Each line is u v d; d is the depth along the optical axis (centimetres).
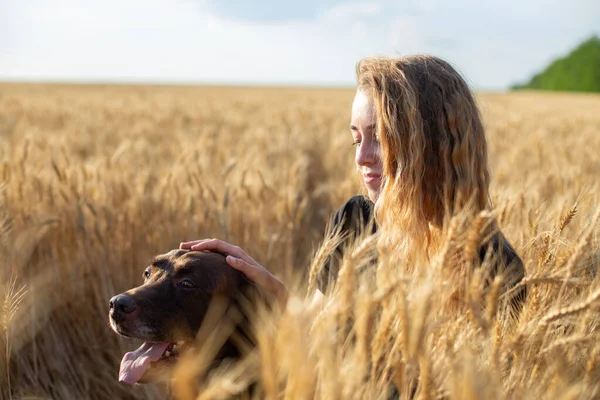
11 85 7531
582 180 626
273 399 197
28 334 459
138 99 3562
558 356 214
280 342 203
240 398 283
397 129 290
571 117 2500
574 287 251
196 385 292
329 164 1022
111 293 492
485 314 212
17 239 496
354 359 198
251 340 312
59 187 543
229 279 317
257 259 562
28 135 837
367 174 323
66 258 512
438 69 303
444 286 220
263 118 1983
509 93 8850
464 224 231
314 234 669
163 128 1586
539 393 219
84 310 496
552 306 245
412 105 288
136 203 562
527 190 525
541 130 1544
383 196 299
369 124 313
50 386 451
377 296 194
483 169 305
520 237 342
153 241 546
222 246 338
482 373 210
